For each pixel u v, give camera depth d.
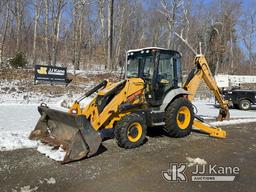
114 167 5.71
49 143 6.60
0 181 4.93
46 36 26.14
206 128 8.45
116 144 7.21
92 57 36.38
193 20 40.53
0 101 15.06
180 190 4.82
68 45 35.22
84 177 5.20
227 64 48.16
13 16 28.70
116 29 33.91
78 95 18.02
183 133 7.93
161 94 7.74
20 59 22.03
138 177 5.29
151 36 41.16
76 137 5.88
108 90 6.84
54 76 19.20
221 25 41.72
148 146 7.20
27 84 18.34
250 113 15.23
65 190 4.69
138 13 40.97
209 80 9.18
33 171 5.38
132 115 6.90
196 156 6.58
